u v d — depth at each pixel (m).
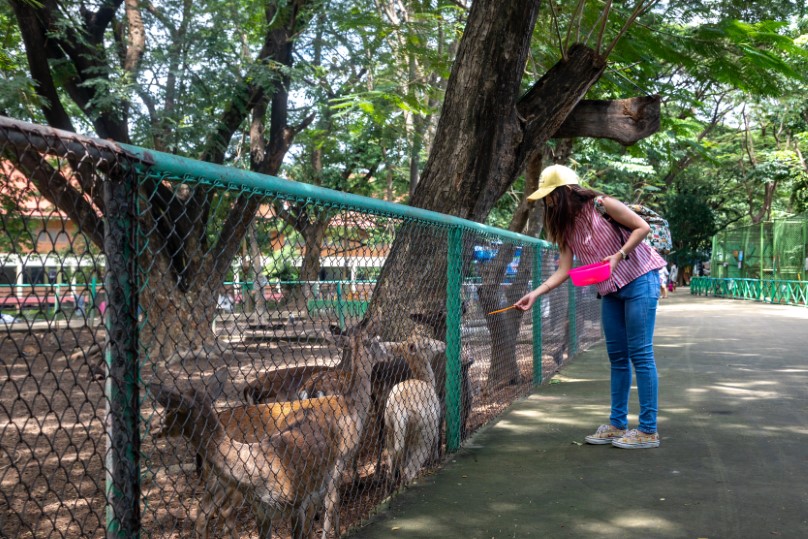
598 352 10.85
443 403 4.86
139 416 2.12
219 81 11.34
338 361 4.50
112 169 2.00
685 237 40.88
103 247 2.03
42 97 9.81
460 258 5.00
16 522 3.57
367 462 4.16
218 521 3.10
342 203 3.27
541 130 7.00
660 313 19.95
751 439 5.10
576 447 5.01
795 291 23.61
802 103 26.53
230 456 2.77
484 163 6.43
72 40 10.91
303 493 3.06
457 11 10.57
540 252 7.92
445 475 4.38
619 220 4.82
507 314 6.65
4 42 11.35
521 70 6.48
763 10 8.00
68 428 6.11
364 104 9.44
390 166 17.97
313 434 3.10
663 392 7.07
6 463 4.79
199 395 2.63
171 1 11.60
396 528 3.49
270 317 2.86
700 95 10.66
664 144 10.44
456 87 6.41
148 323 2.20
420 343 4.46
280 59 12.73
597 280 4.69
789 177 30.41
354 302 3.77
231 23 12.80
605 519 3.55
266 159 14.38
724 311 20.62
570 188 4.93
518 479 4.26
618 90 8.90
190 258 2.38
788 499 3.78
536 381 7.62
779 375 8.17
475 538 3.34
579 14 7.30
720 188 41.94
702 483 4.09
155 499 3.75
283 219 2.88
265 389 3.70
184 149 11.51
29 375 1.80
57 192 1.82
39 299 1.78
